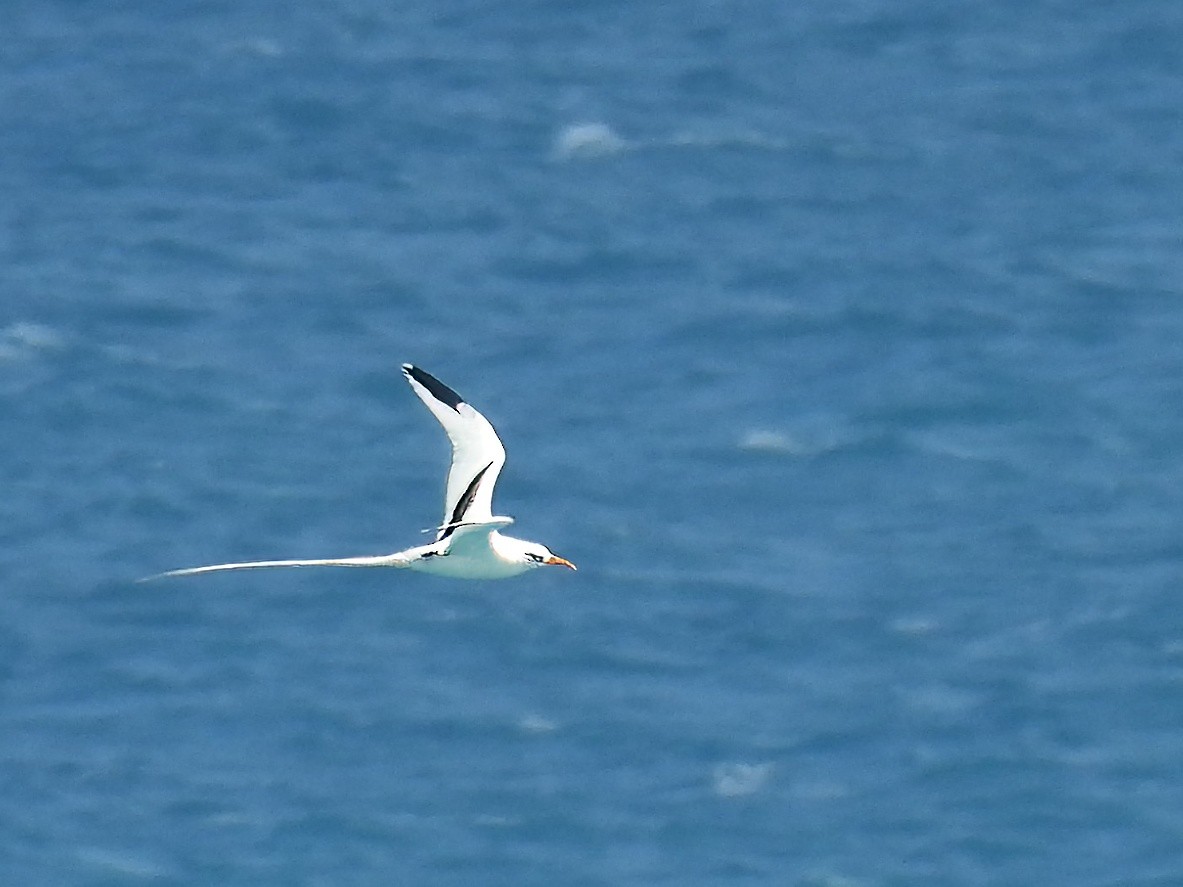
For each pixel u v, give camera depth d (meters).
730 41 122.75
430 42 122.75
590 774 78.06
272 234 107.38
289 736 79.62
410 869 75.00
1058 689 81.19
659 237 107.06
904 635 83.62
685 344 99.44
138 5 125.31
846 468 92.06
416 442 93.12
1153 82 118.25
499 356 98.50
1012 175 111.69
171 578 86.00
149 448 93.12
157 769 78.62
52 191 110.81
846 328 100.56
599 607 84.31
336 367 97.75
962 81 118.94
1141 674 81.69
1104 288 102.88
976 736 79.44
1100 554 87.19
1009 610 84.69
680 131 115.50
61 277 103.94
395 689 81.06
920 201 109.88
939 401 95.81
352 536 88.06
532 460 91.56
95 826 76.75
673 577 85.81
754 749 78.88
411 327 100.44
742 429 94.12
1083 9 124.00
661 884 74.25
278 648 82.94
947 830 76.06
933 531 88.69
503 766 78.31
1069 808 76.81
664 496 90.06
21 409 95.44
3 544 88.06
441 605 84.50
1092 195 109.94
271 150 114.06
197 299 102.56
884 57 121.19
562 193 110.75
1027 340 99.69
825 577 86.00
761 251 106.12
